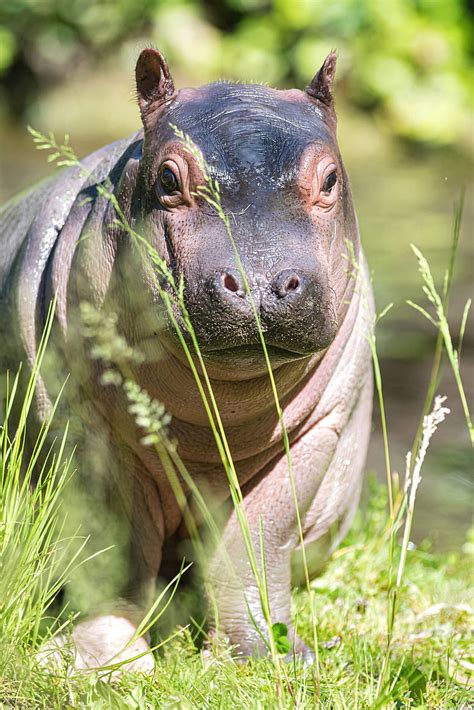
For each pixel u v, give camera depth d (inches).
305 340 296.7
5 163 1209.4
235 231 302.0
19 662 291.3
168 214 316.5
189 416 340.8
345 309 352.8
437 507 583.5
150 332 326.6
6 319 372.5
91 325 341.4
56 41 1328.7
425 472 625.0
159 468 357.4
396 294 874.8
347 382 372.2
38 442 359.9
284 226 304.0
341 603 401.4
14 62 1330.0
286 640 344.2
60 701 284.5
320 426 370.3
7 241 397.7
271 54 1338.6
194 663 332.2
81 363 349.7
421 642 366.0
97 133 1295.5
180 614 378.3
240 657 356.5
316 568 411.5
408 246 988.6
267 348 300.7
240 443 351.3
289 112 329.1
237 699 290.2
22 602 305.4
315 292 295.3
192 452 351.6
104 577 362.0
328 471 385.1
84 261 345.4
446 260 947.3
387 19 1358.3
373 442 657.6
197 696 297.7
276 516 366.9
